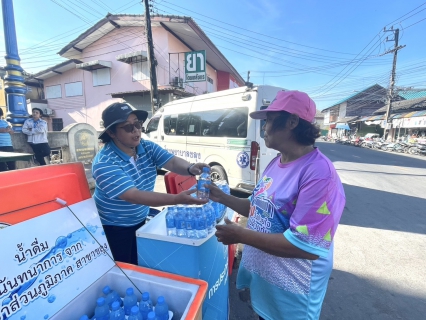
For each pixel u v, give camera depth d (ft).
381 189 19.92
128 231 5.61
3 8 18.93
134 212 5.50
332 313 6.98
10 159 10.01
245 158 15.31
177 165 6.12
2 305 2.83
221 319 5.37
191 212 4.92
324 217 3.25
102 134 5.09
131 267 4.36
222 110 16.74
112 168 4.66
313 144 3.95
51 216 3.64
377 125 82.12
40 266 3.33
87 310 3.88
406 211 14.93
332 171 3.44
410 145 50.90
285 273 3.91
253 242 3.63
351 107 108.06
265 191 4.11
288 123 3.72
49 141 19.33
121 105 5.03
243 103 15.29
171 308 3.87
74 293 3.68
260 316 4.34
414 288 8.04
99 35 46.78
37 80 57.77
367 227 12.65
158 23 40.37
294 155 3.95
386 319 6.79
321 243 3.27
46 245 3.46
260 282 4.28
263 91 14.71
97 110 51.31
